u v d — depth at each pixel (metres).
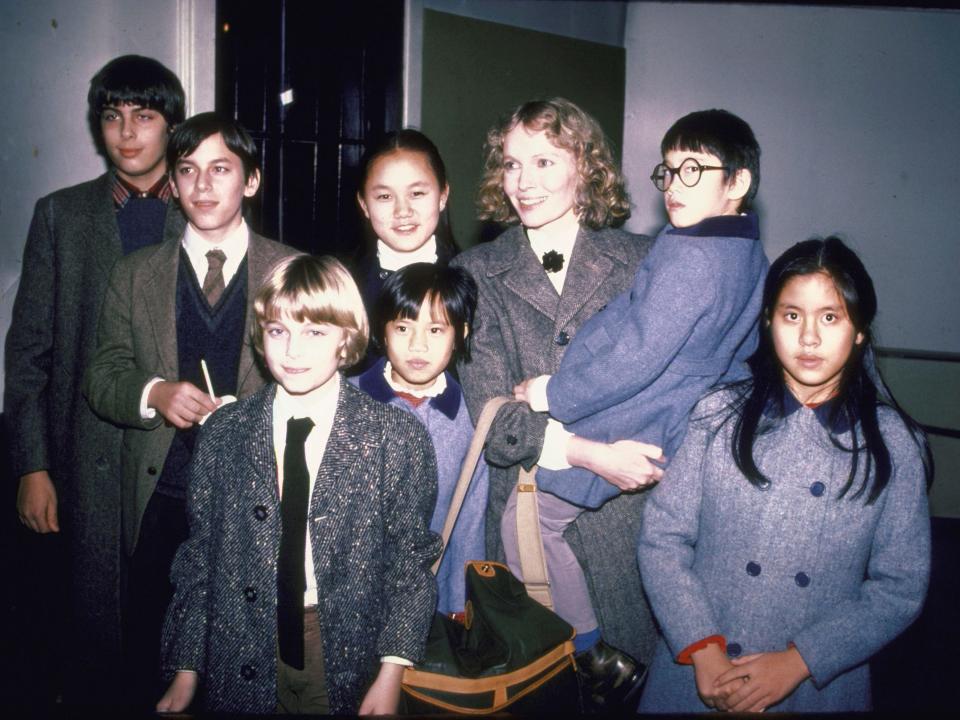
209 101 3.41
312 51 3.88
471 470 1.99
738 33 4.97
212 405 2.01
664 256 1.90
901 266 5.00
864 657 1.63
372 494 1.72
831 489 1.68
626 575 2.12
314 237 4.00
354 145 4.09
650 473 1.91
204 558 1.73
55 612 2.87
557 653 1.82
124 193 2.48
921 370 4.67
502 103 4.45
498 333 2.13
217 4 3.46
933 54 4.86
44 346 2.43
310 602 1.73
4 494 2.94
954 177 4.92
